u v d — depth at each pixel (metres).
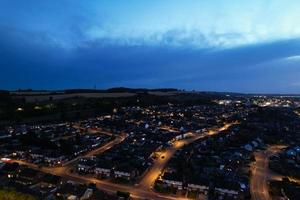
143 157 162.00
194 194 115.62
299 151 188.38
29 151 163.62
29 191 107.69
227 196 114.38
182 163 151.50
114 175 133.12
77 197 105.81
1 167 135.25
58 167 145.88
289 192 117.56
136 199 109.12
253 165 157.75
